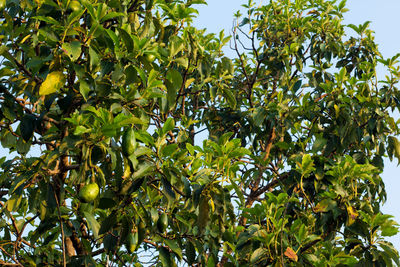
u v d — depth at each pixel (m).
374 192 7.36
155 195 4.76
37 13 3.97
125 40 3.92
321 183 6.10
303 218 6.23
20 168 4.32
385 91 7.39
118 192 3.89
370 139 7.50
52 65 3.82
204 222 4.08
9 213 4.80
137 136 3.81
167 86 4.31
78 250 5.49
